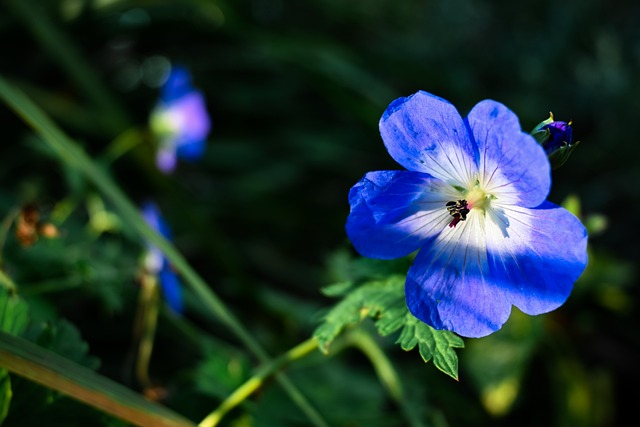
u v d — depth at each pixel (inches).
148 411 11.1
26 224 13.8
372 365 18.8
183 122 20.3
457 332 10.6
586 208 23.6
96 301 17.6
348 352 18.7
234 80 26.5
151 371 16.8
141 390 15.3
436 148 10.7
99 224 16.8
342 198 24.8
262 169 24.4
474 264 10.8
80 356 11.9
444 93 26.4
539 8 27.3
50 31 20.1
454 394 18.0
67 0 22.4
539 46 26.6
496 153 10.3
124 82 25.7
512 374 17.1
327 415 14.8
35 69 23.5
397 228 10.9
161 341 17.5
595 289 19.0
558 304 10.3
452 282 10.8
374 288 11.4
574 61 26.5
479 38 28.0
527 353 17.1
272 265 22.4
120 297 15.5
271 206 23.4
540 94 26.0
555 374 18.4
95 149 22.7
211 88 25.9
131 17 25.1
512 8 27.8
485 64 27.2
